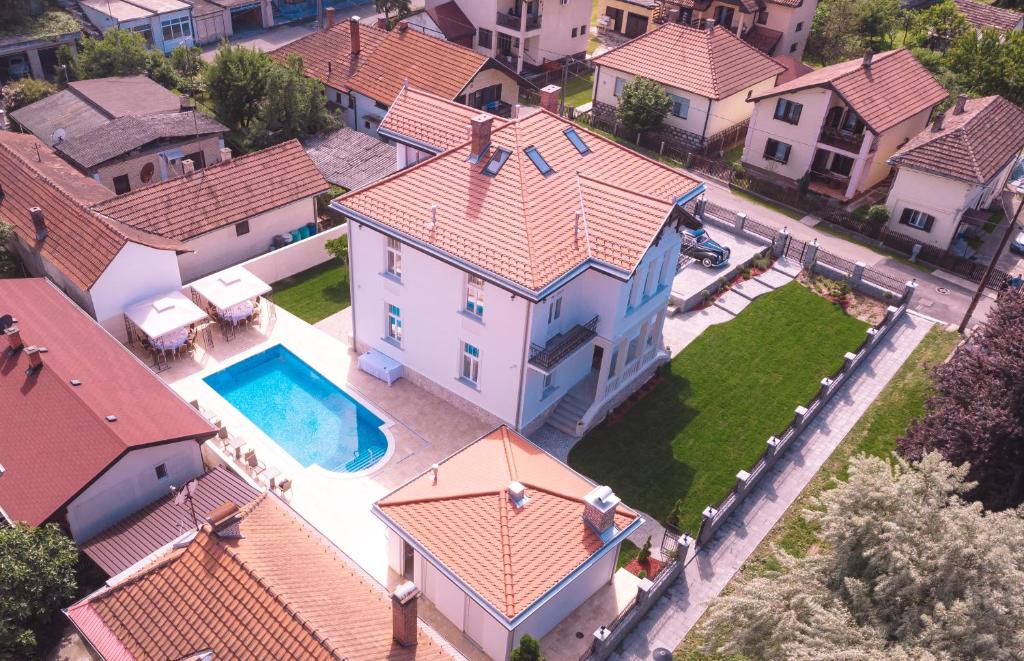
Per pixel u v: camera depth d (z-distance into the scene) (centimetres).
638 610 2569
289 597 2020
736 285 4325
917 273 4591
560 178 3266
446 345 3334
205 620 2012
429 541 2462
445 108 3750
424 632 2195
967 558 2019
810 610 2109
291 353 3716
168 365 3597
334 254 4212
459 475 2700
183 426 2891
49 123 5144
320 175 4525
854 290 4347
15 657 2369
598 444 3297
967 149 4644
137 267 3619
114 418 2803
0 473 2716
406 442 3269
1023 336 2905
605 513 2475
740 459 3269
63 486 2608
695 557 2852
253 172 4331
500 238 3005
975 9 7938
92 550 2617
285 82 5066
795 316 4122
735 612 2194
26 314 3322
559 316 3159
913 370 3791
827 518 2253
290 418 3397
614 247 3023
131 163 4725
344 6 8519
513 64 7069
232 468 2981
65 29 6450
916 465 2273
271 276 4200
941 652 1880
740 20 7288
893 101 5281
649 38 6050
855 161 5144
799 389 3653
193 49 6562
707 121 5694
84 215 3744
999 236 5072
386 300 3459
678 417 3459
